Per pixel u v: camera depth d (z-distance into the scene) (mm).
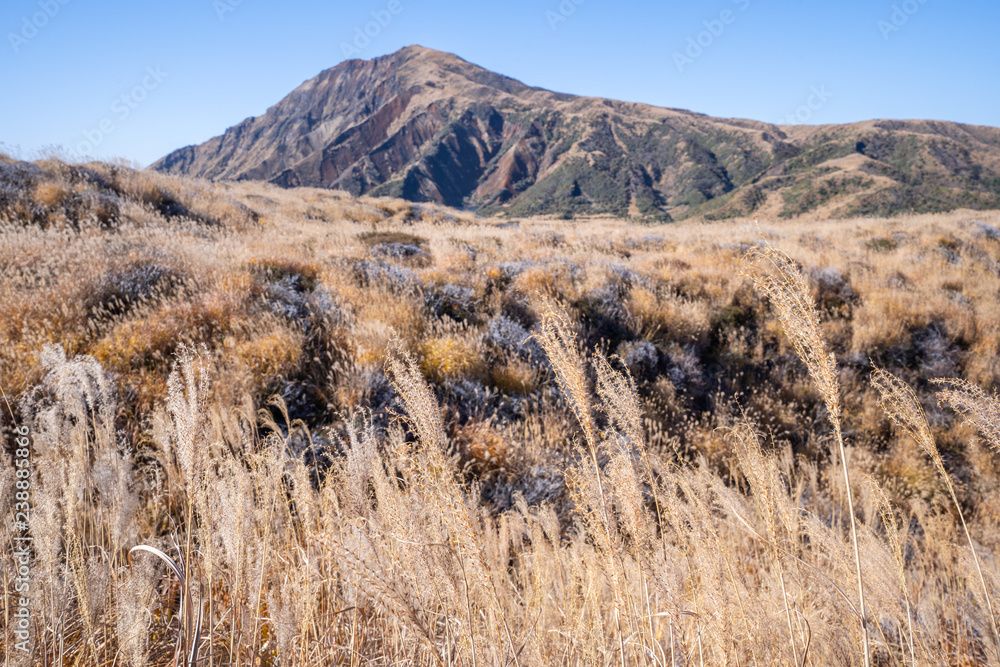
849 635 2104
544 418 5848
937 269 12766
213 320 6035
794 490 4402
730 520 2545
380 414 5074
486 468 4777
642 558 1637
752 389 7707
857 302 10414
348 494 2002
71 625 2100
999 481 5836
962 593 3283
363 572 1435
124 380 4598
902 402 2010
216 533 2004
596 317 8500
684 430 6203
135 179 15148
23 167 12852
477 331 7457
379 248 11492
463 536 1415
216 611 2240
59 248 7547
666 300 9422
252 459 2564
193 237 10836
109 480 2322
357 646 2125
